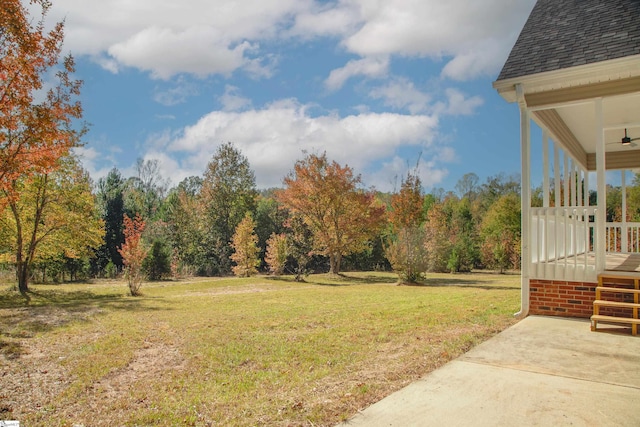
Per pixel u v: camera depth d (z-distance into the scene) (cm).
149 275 2680
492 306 920
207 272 3388
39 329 830
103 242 2098
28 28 1016
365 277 2842
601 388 371
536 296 733
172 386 460
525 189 736
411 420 310
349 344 613
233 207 3991
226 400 399
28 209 1814
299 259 3328
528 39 757
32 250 1820
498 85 715
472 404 338
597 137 677
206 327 807
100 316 993
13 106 1014
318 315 923
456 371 426
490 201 5072
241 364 539
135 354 612
